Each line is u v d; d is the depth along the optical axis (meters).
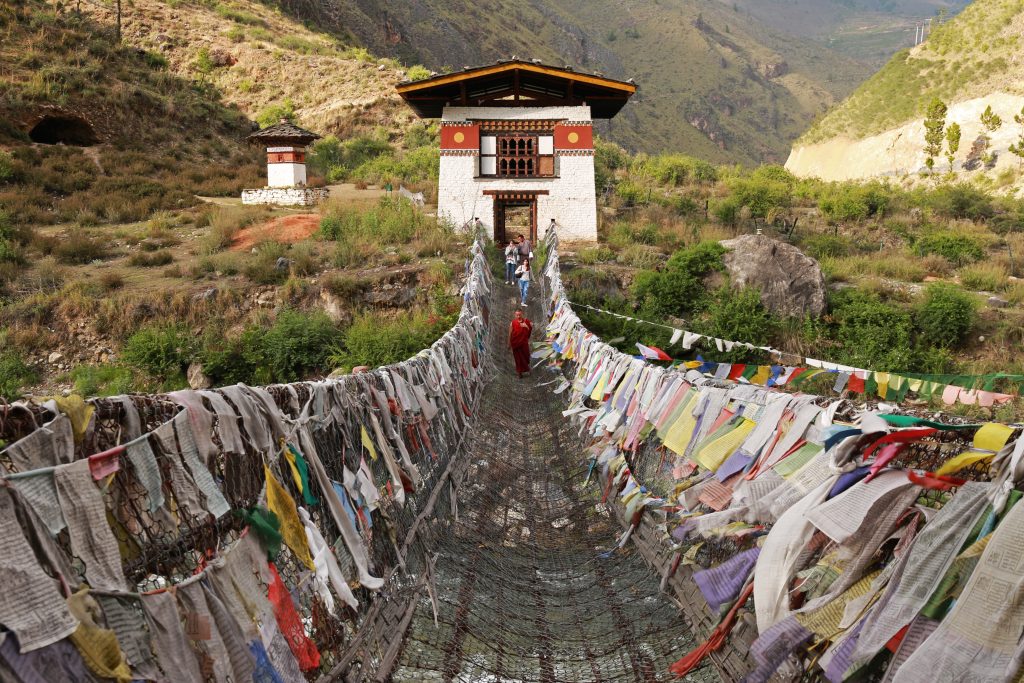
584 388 11.62
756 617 4.91
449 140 30.09
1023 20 105.62
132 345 22.78
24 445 3.51
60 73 47.03
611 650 6.78
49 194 36.91
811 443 5.43
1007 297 26.88
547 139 30.20
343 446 6.21
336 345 22.83
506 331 21.38
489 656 6.73
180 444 4.19
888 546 4.57
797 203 46.09
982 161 88.81
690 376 7.71
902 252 34.50
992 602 3.76
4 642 2.95
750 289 23.98
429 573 7.59
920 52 119.31
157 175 43.09
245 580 4.23
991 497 4.05
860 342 23.05
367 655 5.84
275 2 95.12
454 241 28.38
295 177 36.50
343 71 69.44
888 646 4.17
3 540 3.09
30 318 24.00
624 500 8.59
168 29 72.69
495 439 13.04
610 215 36.78
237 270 26.59
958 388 9.45
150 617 3.62
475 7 166.75
